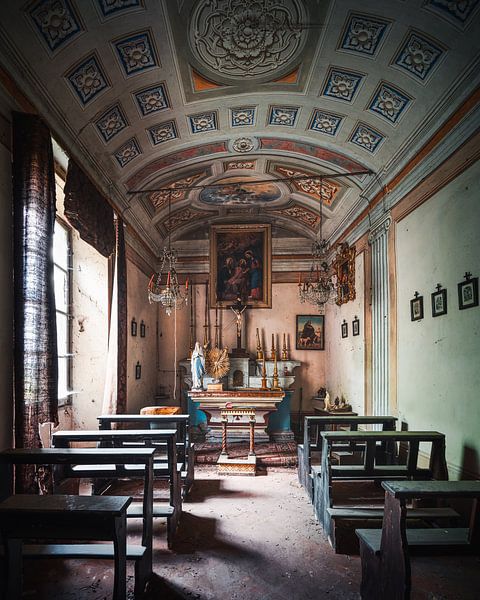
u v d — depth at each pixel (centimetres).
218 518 607
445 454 602
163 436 568
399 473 584
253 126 824
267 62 641
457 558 467
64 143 634
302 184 1109
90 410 882
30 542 487
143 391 1232
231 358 1339
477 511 390
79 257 909
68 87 579
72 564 462
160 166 927
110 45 567
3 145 491
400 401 768
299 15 557
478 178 538
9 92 491
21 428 482
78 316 898
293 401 1400
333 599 406
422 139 670
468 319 554
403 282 763
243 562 476
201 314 1430
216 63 641
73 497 349
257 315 1427
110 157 781
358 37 583
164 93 697
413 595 398
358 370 1022
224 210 1334
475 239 543
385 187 845
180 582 432
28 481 490
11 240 505
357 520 510
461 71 536
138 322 1173
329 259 1341
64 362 855
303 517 613
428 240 670
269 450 1011
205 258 1441
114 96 654
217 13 555
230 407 930
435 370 640
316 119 783
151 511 454
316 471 643
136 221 1089
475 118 542
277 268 1440
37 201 509
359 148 816
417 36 542
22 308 493
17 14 450
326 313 1398
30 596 402
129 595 408
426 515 504
